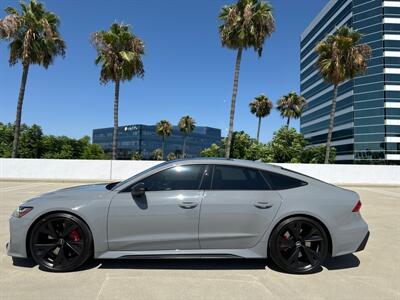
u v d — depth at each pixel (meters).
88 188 4.82
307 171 22.69
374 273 4.53
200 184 4.57
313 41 83.69
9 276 4.19
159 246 4.41
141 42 25.64
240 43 23.42
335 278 4.31
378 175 22.69
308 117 87.12
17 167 21.69
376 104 58.16
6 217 8.20
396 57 57.47
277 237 4.43
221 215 4.43
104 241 4.37
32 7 24.27
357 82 60.97
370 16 59.44
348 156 63.09
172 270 4.50
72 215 4.36
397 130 56.75
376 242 6.31
